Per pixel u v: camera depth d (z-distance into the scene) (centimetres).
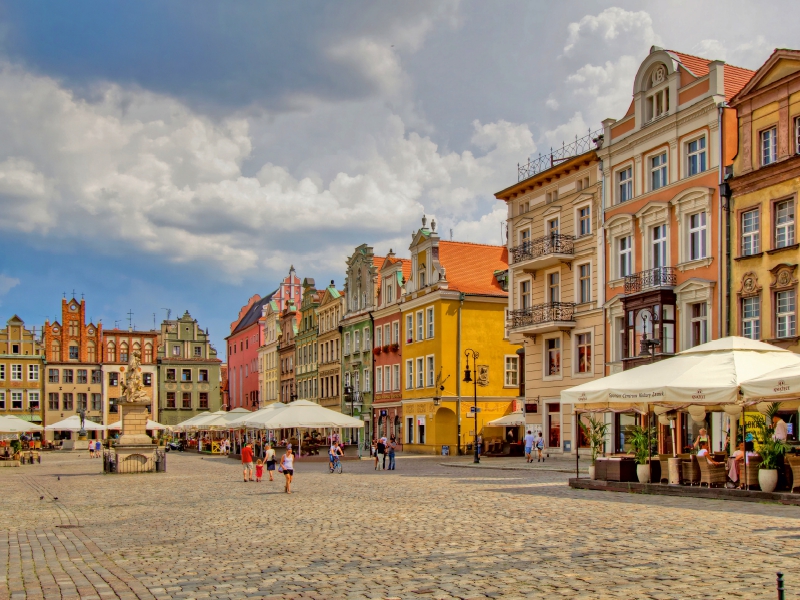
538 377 4928
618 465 2561
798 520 1633
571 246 4666
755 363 2284
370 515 2000
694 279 3697
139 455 4541
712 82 3694
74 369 10812
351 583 1128
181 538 1686
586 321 4519
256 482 3544
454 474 3716
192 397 11506
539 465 4125
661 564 1188
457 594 1030
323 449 6588
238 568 1283
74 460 6800
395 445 7012
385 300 7431
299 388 9819
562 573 1142
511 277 5225
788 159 3259
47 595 1112
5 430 5672
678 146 3888
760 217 3412
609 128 4378
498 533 1574
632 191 4200
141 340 11306
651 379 2412
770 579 1064
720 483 2273
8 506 2609
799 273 3212
